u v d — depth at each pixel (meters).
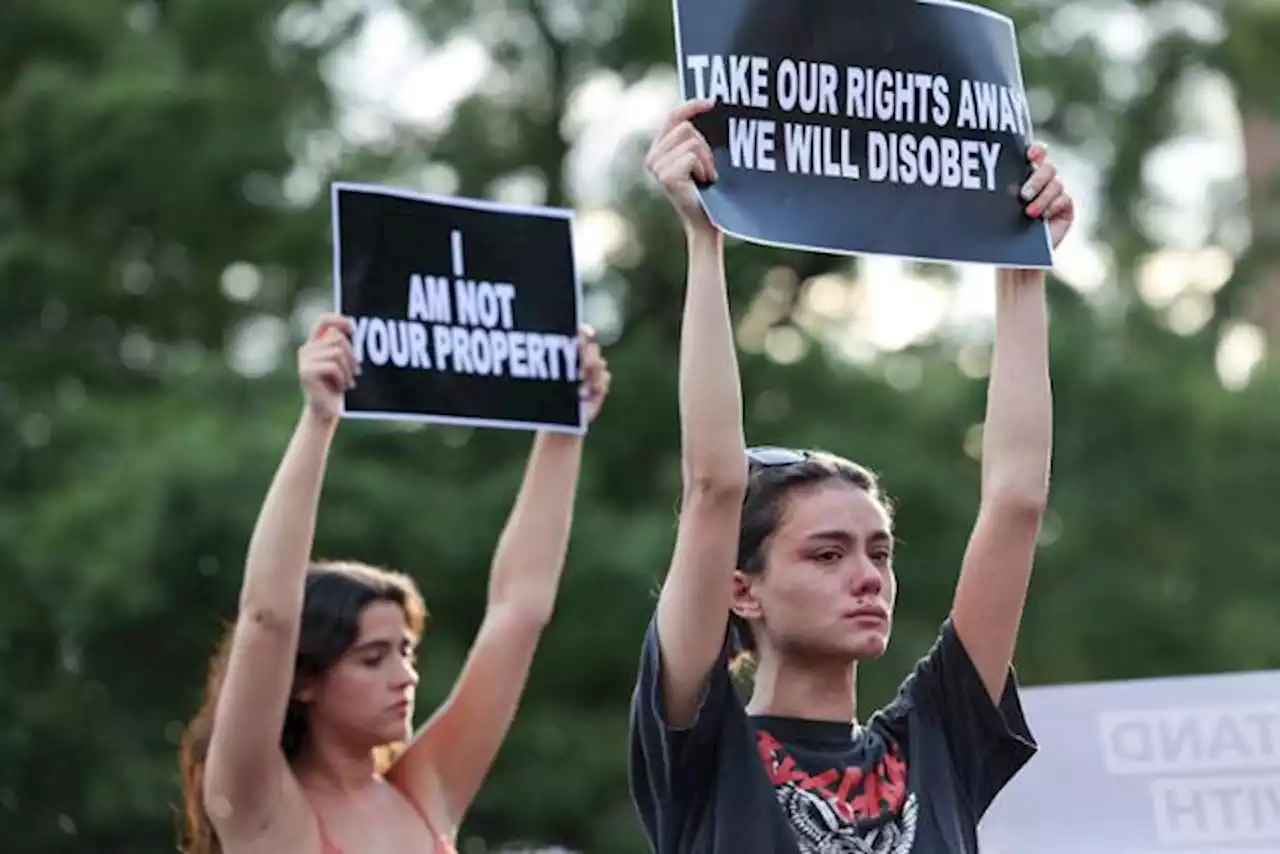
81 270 21.25
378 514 19.11
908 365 22.69
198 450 18.33
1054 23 25.22
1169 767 7.73
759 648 5.57
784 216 5.77
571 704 20.41
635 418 21.52
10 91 21.78
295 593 6.50
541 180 23.95
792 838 5.25
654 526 20.14
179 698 19.45
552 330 7.63
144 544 18.17
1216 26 25.88
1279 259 26.64
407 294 7.43
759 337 24.02
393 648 6.84
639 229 23.31
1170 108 26.06
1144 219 26.05
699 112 5.71
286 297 22.48
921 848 5.39
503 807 20.06
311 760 6.87
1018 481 5.79
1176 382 22.30
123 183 20.77
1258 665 22.16
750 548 5.53
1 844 19.44
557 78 23.55
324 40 22.25
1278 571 22.34
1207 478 22.30
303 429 6.63
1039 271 6.03
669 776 5.35
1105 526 22.34
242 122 20.98
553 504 7.55
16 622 18.89
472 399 7.47
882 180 5.91
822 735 5.46
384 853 6.80
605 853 19.91
